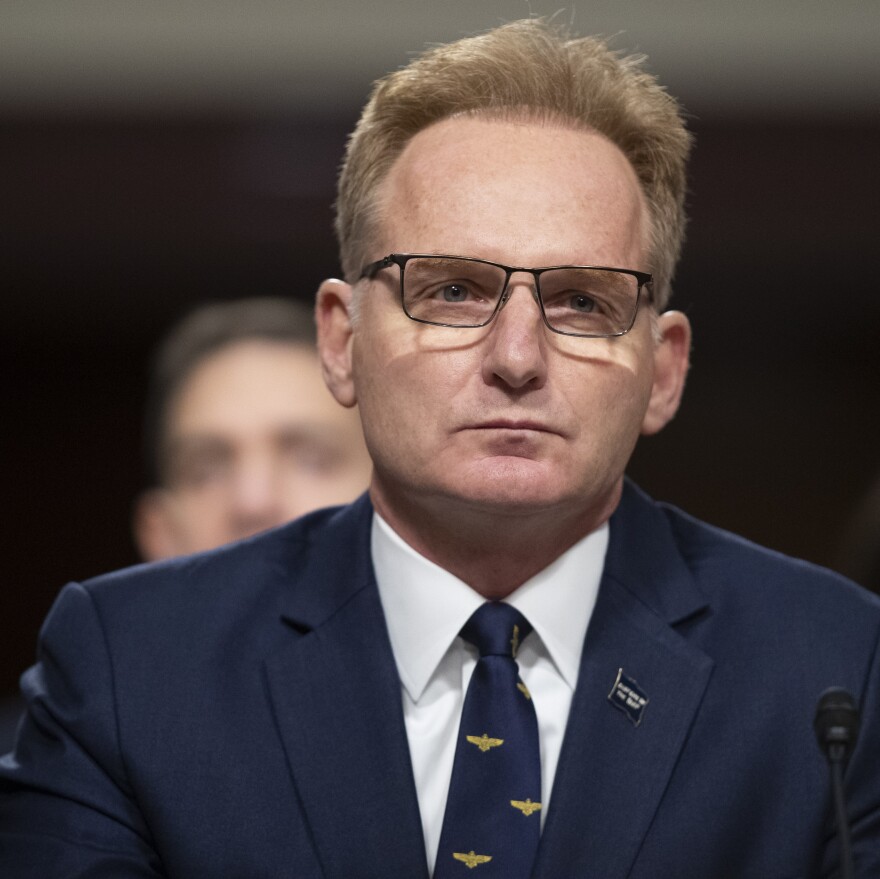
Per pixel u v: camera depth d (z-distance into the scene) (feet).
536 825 14.28
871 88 40.68
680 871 14.33
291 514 26.22
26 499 57.31
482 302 14.57
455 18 39.96
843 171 43.27
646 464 56.59
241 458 26.40
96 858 14.69
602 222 14.74
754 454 55.88
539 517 14.42
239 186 44.19
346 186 16.05
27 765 15.57
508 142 14.88
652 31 39.63
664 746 14.87
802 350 54.54
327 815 14.60
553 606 15.37
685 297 51.37
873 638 15.92
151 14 40.63
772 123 42.09
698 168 43.34
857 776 15.10
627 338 14.76
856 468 55.47
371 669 15.30
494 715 14.67
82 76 41.34
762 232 45.52
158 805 14.80
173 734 15.12
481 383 14.15
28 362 56.03
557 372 14.24
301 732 15.02
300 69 40.96
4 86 41.50
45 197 44.78
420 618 15.34
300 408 26.55
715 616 15.97
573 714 14.90
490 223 14.44
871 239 45.80
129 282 49.80
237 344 27.09
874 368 54.70
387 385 14.62
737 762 14.94
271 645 15.72
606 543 16.11
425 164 14.97
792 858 14.65
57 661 15.96
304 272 49.29
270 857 14.47
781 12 39.70
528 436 14.05
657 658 15.35
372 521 16.51
